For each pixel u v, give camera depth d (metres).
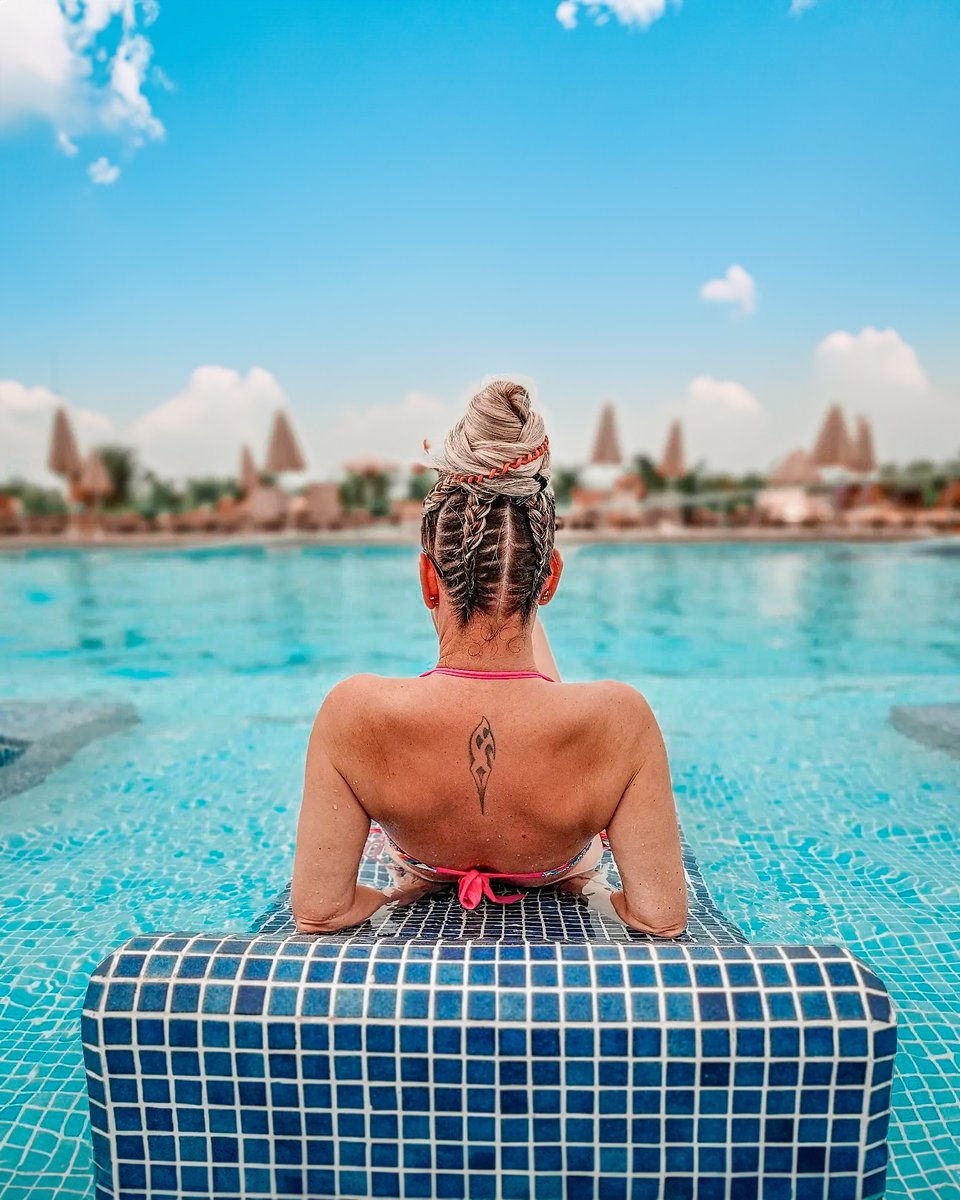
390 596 10.27
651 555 15.55
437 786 1.12
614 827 1.15
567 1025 0.84
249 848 2.48
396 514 26.28
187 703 4.33
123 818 2.71
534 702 1.09
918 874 2.27
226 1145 0.88
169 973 0.88
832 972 0.87
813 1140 0.85
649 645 6.83
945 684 4.82
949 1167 1.21
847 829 2.60
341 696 1.13
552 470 1.14
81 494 30.78
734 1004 0.84
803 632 7.40
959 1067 1.44
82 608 9.24
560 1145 0.87
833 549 16.55
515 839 1.16
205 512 30.47
